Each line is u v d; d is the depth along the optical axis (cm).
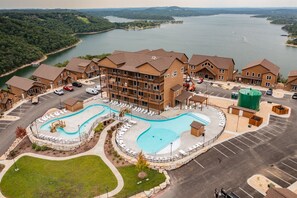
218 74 9944
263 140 5450
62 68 9775
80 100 7656
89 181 4269
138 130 5981
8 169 4703
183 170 4500
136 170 4500
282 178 4234
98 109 7306
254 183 4119
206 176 4319
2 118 6906
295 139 5494
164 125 6322
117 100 7738
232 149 5100
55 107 7606
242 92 7012
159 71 6372
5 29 17838
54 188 4147
